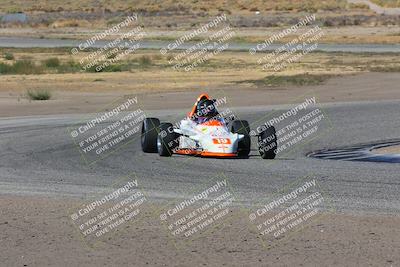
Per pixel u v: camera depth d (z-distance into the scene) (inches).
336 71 6584.6
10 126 3484.3
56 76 6373.0
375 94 5022.1
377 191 1903.3
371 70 6648.6
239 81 5856.3
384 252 1352.1
